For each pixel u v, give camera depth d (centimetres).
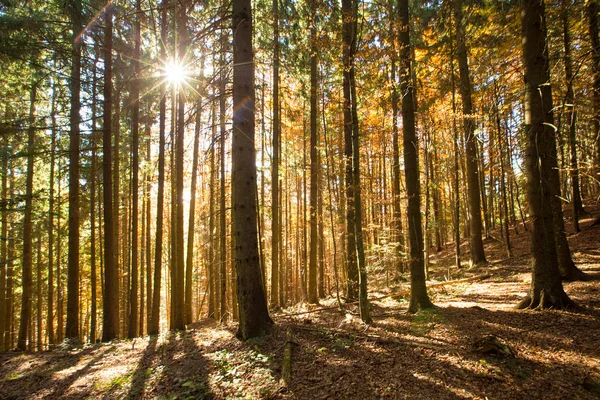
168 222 1636
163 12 968
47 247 1712
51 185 1352
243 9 698
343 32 726
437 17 996
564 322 548
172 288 1066
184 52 948
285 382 470
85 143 1215
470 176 1327
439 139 1659
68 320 989
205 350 659
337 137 1486
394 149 1347
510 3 732
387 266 1345
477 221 1318
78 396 537
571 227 1359
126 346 831
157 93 1073
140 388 531
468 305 753
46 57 1076
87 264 1831
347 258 1066
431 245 2536
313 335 645
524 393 382
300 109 1361
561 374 411
